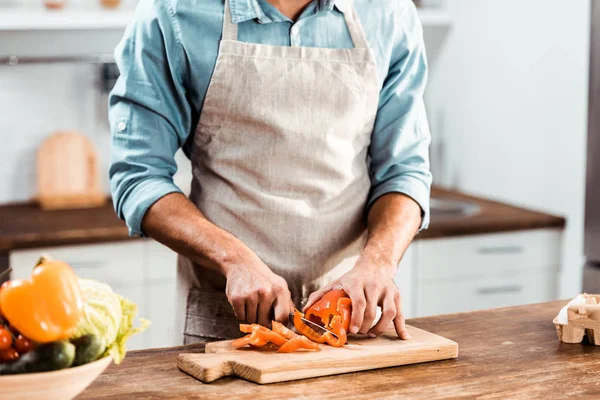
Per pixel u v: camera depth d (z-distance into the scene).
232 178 1.73
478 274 2.95
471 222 2.88
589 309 1.50
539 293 3.04
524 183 3.11
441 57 3.49
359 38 1.73
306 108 1.71
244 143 1.72
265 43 1.70
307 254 1.74
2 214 3.00
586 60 2.76
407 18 1.81
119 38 3.22
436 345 1.43
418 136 1.81
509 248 2.96
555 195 2.98
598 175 2.62
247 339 1.41
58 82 3.20
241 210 1.73
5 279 2.63
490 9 3.19
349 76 1.72
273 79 1.69
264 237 1.73
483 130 3.29
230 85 1.68
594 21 2.56
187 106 1.71
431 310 2.93
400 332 1.47
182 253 1.63
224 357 1.35
